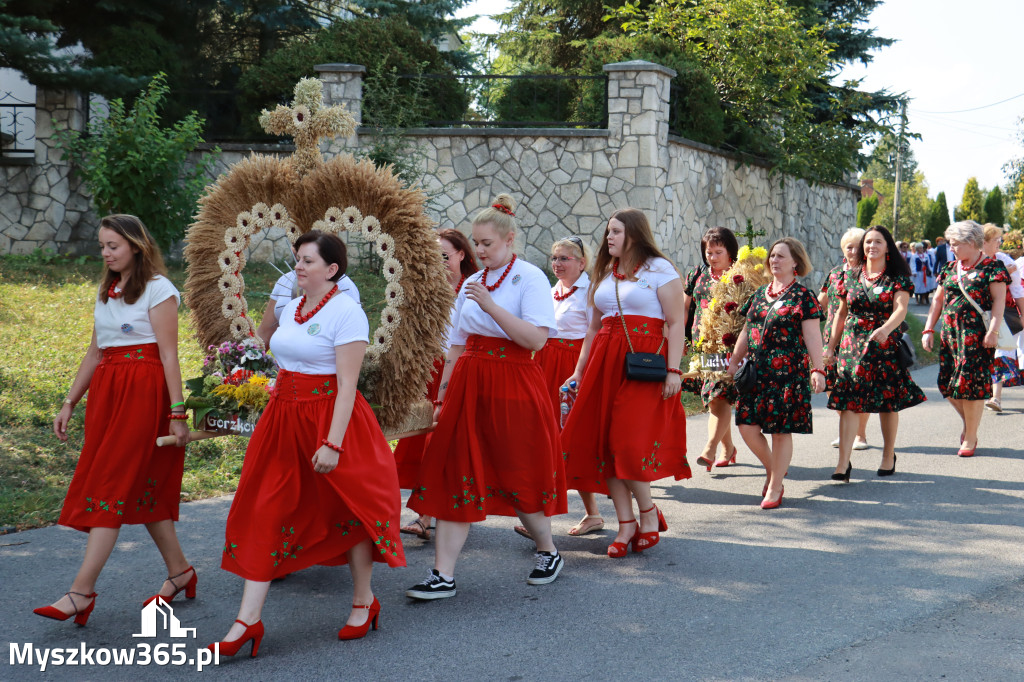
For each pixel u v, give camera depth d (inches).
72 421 285.6
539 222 530.0
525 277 183.5
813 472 280.1
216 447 280.2
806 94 767.7
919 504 241.3
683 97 568.4
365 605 160.6
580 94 568.1
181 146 510.0
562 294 237.6
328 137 197.0
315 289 157.9
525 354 184.4
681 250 556.4
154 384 166.1
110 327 165.8
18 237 550.0
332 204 191.8
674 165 543.2
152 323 165.8
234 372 184.5
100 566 162.2
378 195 186.5
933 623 163.0
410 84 556.1
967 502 242.5
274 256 533.6
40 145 546.0
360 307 158.7
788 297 239.3
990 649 152.0
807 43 641.6
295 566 154.3
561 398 226.8
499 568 197.0
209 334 202.8
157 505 169.2
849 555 201.2
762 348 241.4
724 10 614.2
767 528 222.7
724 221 607.8
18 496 234.1
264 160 196.5
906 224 2514.8
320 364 155.7
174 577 174.9
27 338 367.2
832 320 280.5
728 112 625.6
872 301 265.7
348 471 152.9
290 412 155.1
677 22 632.4
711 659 148.9
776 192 674.8
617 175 520.7
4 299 421.1
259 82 556.7
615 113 519.8
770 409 239.0
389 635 160.7
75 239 552.1
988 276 293.6
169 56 572.4
